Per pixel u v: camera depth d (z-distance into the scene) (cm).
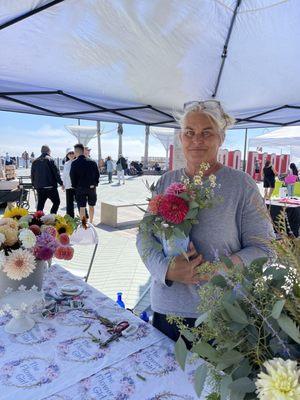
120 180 1702
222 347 62
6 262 124
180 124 147
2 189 870
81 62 290
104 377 103
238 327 61
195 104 141
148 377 103
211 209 128
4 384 100
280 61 298
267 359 58
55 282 188
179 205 109
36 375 104
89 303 160
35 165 721
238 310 61
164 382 101
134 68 309
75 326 136
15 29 229
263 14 234
